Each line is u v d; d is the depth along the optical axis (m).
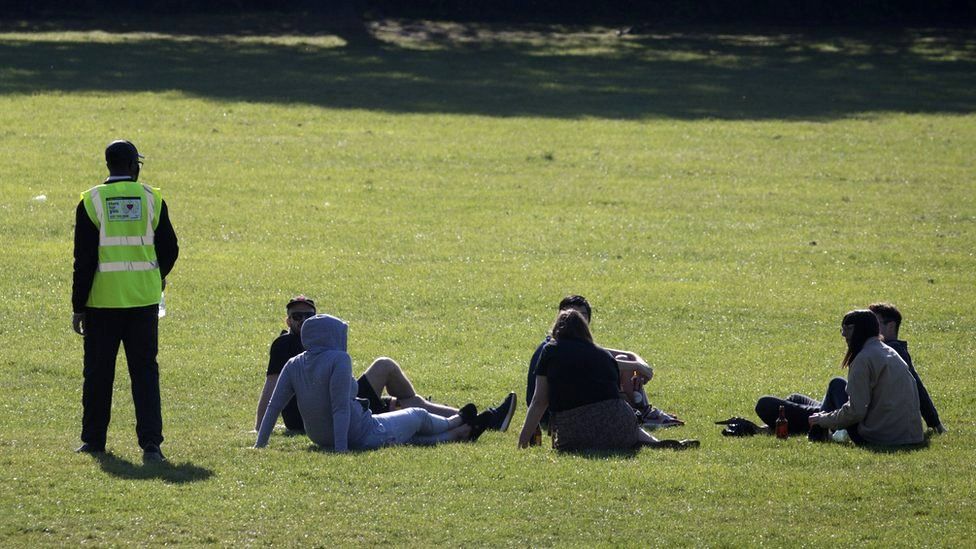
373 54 181.75
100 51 173.38
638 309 65.75
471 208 92.88
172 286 67.75
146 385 34.38
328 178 101.81
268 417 36.53
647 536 28.36
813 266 77.31
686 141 123.00
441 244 81.25
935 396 47.97
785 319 64.31
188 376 50.59
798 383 51.06
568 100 147.25
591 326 62.00
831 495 31.67
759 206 95.44
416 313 63.94
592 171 108.00
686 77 169.00
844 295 69.69
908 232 87.38
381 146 116.00
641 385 43.19
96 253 33.97
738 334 61.00
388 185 100.06
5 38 182.75
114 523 28.38
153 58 169.88
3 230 80.19
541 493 31.36
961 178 107.25
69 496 30.14
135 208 34.25
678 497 31.27
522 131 126.06
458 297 67.44
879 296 69.50
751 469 34.22
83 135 115.00
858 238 85.38
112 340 34.44
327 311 63.69
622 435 36.56
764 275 74.62
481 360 54.75
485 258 77.69
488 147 117.06
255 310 63.44
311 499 30.50
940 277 74.88
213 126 123.00
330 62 172.75
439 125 128.00
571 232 85.81
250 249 78.00
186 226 84.00
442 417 39.78
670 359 55.56
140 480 31.77
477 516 29.45
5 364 51.19
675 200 97.12
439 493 31.27
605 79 165.00
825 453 36.50
